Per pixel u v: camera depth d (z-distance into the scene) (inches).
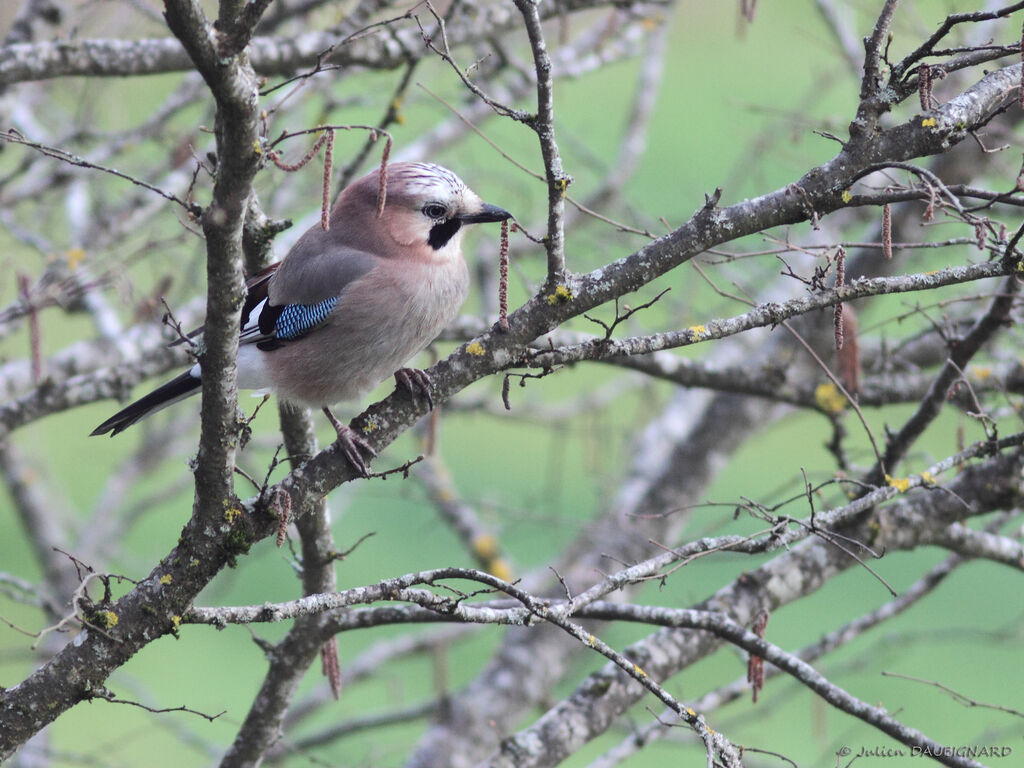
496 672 424.8
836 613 669.9
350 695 633.0
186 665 630.5
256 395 307.9
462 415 530.0
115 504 512.1
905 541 311.6
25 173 417.7
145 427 522.3
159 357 360.2
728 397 471.8
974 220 215.5
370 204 309.7
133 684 420.2
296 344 304.2
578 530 541.6
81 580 217.9
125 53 332.5
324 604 211.9
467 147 515.5
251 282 299.4
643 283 228.2
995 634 378.0
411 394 233.6
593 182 577.3
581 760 564.1
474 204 317.7
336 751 595.8
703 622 262.1
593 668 467.5
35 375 321.4
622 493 490.9
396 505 727.1
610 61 427.5
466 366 231.8
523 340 229.5
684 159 674.2
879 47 222.1
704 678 626.8
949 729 570.9
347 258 304.3
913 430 289.7
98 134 400.5
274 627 654.5
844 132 406.9
